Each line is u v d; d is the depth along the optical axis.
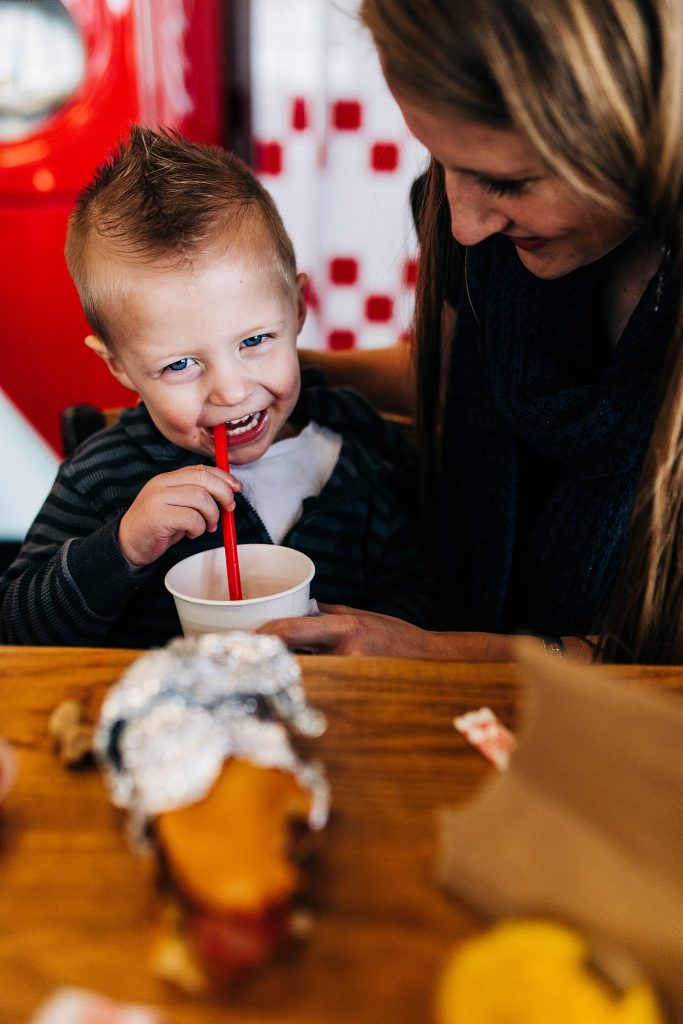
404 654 0.77
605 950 0.38
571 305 0.94
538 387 0.97
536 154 0.58
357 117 2.08
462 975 0.37
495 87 0.56
